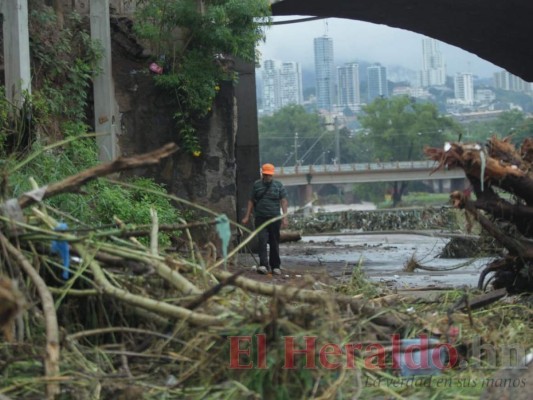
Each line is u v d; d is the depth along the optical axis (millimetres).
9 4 12180
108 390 4926
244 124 19891
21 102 12008
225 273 6066
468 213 7898
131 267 5734
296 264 18141
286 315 5023
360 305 5922
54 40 14406
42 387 4863
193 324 5258
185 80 15758
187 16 15719
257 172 19922
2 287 4035
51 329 4926
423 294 9070
